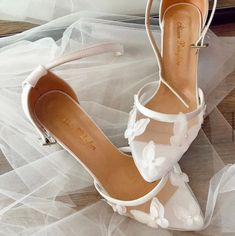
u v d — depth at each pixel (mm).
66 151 790
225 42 867
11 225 718
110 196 722
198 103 743
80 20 825
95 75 830
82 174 774
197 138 790
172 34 783
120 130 821
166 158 672
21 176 761
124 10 867
